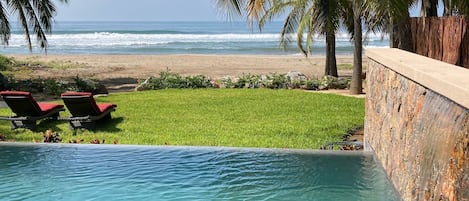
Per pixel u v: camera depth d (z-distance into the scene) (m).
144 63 31.09
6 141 7.59
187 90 15.87
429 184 3.22
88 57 36.09
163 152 6.73
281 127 9.26
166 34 75.69
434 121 3.24
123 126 9.48
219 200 4.78
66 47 49.31
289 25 18.08
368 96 6.59
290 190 5.04
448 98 3.00
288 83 16.70
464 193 2.54
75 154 6.63
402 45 7.43
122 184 5.32
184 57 36.47
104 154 6.64
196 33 79.56
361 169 5.71
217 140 8.09
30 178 5.54
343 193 4.89
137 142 8.01
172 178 5.52
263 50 47.06
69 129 9.16
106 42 56.84
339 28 16.64
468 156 2.54
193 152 6.72
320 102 12.68
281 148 7.04
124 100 13.38
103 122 9.93
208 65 29.81
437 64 4.13
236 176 5.57
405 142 4.09
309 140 8.07
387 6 7.54
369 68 6.52
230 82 16.86
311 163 6.04
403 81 4.28
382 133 5.35
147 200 4.80
